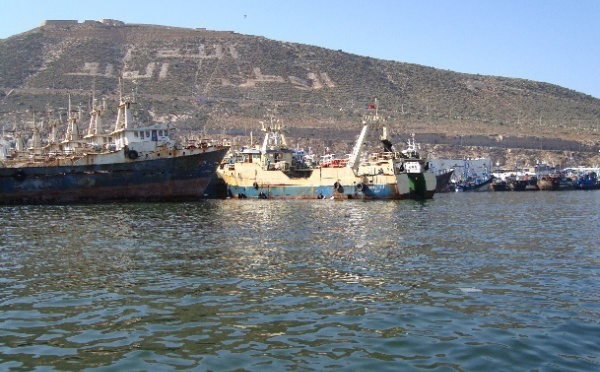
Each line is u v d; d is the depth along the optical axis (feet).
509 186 474.08
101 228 139.64
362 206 220.02
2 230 135.23
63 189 219.00
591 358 50.90
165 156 229.86
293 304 68.03
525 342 54.70
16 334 57.93
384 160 255.50
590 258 98.58
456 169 523.29
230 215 176.76
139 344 54.95
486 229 141.69
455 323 60.59
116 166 222.89
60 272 86.33
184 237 124.26
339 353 52.37
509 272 86.17
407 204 233.14
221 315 63.77
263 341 55.57
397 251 105.19
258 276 83.10
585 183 502.38
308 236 126.31
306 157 343.87
